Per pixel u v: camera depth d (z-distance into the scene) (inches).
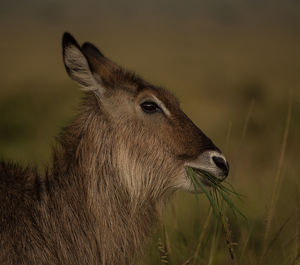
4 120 1221.7
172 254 454.0
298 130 784.3
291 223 471.5
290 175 572.1
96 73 399.2
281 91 1750.7
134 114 403.5
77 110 422.3
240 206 574.6
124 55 4564.5
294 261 410.3
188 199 634.2
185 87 2031.3
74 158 391.5
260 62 3831.2
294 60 3991.1
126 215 391.5
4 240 338.0
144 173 400.2
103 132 396.8
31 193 370.6
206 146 402.6
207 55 4768.7
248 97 1630.2
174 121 406.3
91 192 383.2
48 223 365.4
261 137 1047.0
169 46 6314.0
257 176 799.1
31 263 343.6
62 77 2506.2
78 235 372.8
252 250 451.8
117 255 385.7
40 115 1334.9
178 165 403.9
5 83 2110.0
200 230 485.4
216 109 1470.2
